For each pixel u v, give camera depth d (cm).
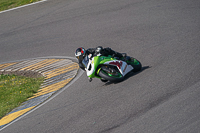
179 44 3734
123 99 2442
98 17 5819
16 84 4119
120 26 5181
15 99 3472
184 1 5525
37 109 2944
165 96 2275
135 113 2131
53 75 4091
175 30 4369
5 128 2702
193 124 1773
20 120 2781
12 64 4916
